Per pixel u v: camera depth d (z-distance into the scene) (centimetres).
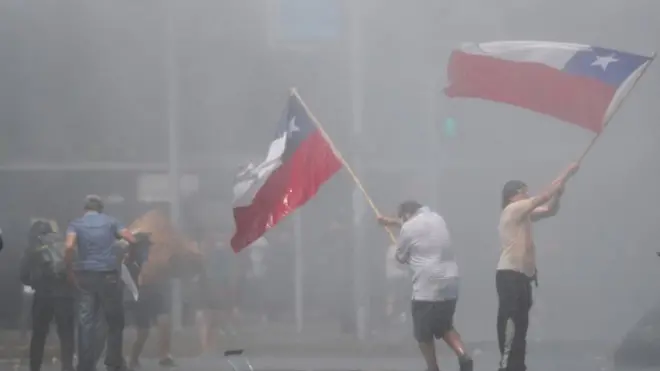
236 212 3316
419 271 3297
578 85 3247
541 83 3272
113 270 3597
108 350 3641
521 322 3180
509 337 3170
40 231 3697
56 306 3656
